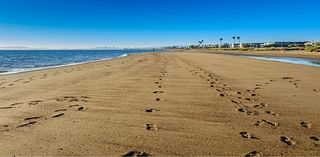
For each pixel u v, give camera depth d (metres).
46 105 6.61
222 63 23.58
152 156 3.59
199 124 5.05
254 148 3.86
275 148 3.85
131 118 5.45
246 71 15.65
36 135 4.39
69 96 7.80
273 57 37.41
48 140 4.17
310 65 20.58
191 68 18.25
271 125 4.98
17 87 9.70
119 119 5.38
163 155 3.62
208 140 4.19
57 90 8.91
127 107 6.42
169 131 4.64
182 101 7.12
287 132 4.57
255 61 26.28
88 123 5.08
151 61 28.56
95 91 8.64
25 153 3.68
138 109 6.23
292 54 47.78
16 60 41.81
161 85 10.00
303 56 40.44
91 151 3.75
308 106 6.48
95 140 4.18
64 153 3.68
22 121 5.21
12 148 3.85
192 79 11.85
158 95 7.97
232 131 4.63
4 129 4.70
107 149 3.83
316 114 5.73
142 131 4.63
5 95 8.03
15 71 18.67
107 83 10.53
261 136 4.37
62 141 4.13
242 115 5.71
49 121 5.20
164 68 18.38
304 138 4.26
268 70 16.16
